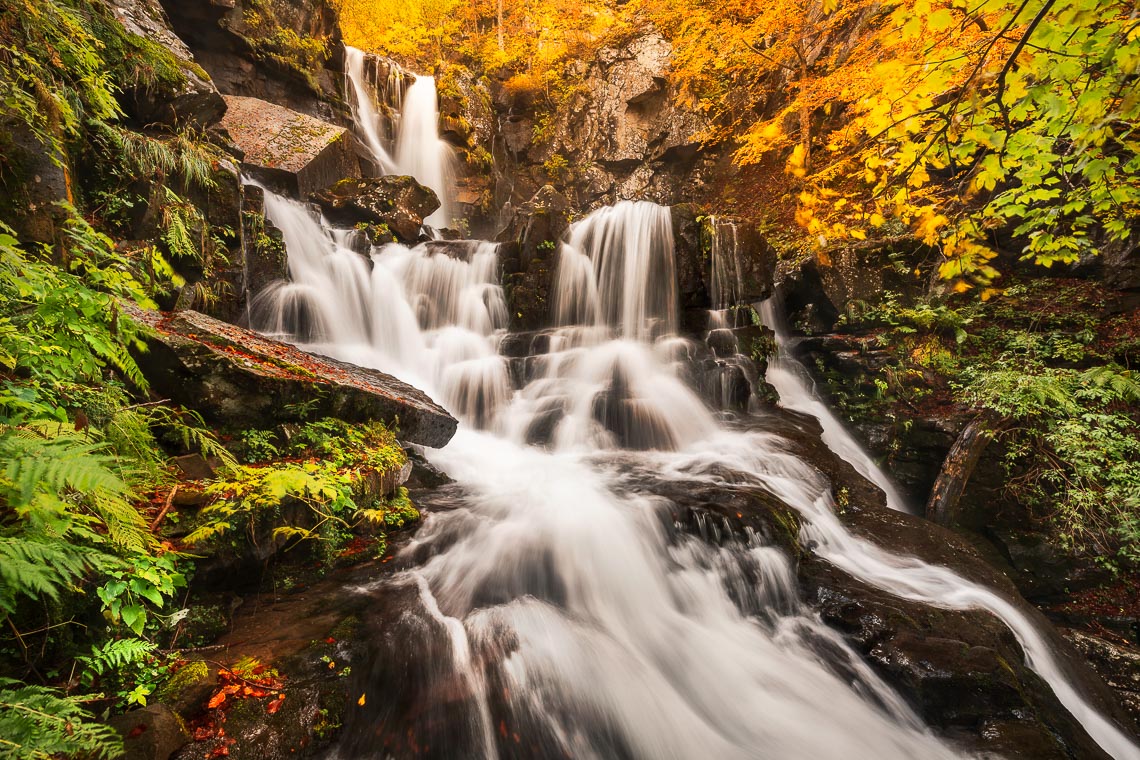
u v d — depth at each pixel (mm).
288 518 3928
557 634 4020
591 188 20172
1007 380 8133
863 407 9742
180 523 3438
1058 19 2631
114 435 3406
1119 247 8922
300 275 8820
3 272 2760
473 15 23672
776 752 3648
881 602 4699
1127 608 6879
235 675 3008
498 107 22062
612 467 6914
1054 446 7582
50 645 2555
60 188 4648
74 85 5484
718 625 4617
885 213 11148
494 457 7281
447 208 18797
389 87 18172
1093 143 3346
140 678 2744
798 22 14625
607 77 20688
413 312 10430
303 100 14617
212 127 9227
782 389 10211
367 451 4906
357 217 12656
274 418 4730
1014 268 10031
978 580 5637
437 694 3330
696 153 19000
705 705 3953
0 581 2033
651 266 10094
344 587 4031
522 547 4805
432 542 4734
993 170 3643
